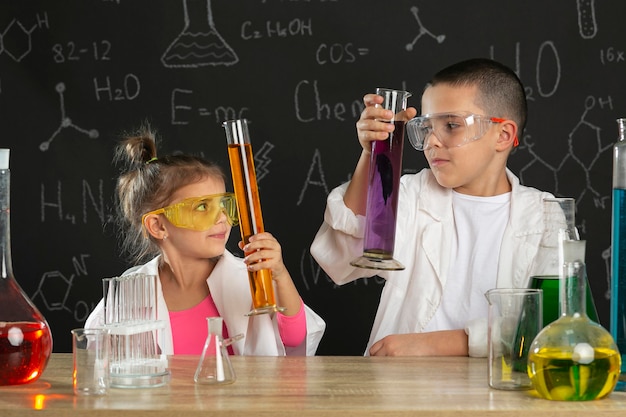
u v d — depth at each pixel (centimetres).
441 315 199
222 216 184
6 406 114
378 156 140
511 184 206
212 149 309
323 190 307
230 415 110
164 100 310
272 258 141
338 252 193
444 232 202
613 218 123
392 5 304
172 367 142
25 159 313
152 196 193
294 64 307
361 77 305
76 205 312
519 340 121
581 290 116
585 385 111
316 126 307
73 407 113
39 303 313
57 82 313
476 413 108
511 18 301
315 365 143
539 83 301
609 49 300
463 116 182
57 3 312
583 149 301
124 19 311
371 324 305
